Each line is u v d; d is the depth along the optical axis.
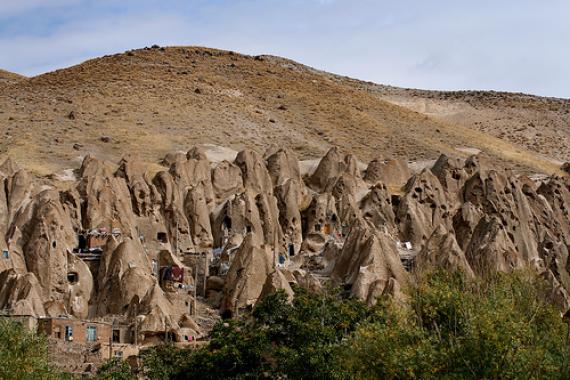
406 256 144.25
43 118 197.00
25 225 132.50
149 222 144.50
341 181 159.50
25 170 148.50
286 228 151.50
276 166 165.12
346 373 82.75
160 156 180.25
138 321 119.81
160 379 98.38
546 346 74.69
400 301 97.06
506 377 72.44
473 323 74.50
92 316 127.69
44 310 121.94
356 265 130.38
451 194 165.38
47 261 128.75
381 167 169.88
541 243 162.25
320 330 94.31
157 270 136.00
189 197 149.50
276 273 124.88
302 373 90.06
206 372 96.06
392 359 75.00
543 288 115.44
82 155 174.38
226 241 145.12
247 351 95.69
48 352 96.69
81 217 139.00
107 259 131.75
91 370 107.88
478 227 145.62
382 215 154.00
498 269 132.38
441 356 74.12
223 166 159.25
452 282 100.25
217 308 132.88
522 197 166.75
